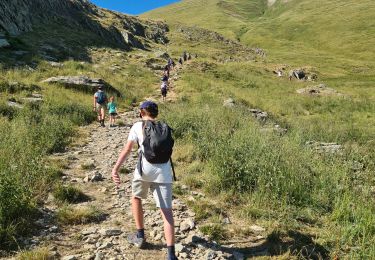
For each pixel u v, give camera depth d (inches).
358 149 483.8
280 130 606.2
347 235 247.4
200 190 334.3
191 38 4500.5
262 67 2348.7
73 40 1792.6
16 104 674.2
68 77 995.9
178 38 4266.7
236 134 467.2
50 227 245.8
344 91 1691.7
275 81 1856.5
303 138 566.9
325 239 244.1
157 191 201.6
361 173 388.5
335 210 282.5
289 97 1311.5
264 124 719.1
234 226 260.4
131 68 1530.5
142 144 201.3
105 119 773.3
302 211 289.1
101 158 444.1
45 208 273.1
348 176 364.5
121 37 2571.4
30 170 316.2
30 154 365.4
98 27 2367.1
